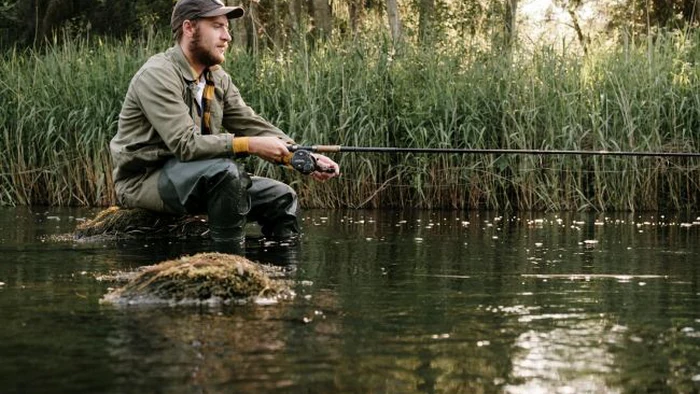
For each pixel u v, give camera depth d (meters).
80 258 4.05
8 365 2.06
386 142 8.66
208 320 2.57
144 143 5.05
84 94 8.78
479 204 8.62
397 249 4.56
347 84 8.80
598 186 8.35
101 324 2.50
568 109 8.57
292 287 3.21
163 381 1.94
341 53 9.07
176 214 5.09
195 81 5.03
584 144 8.88
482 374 2.02
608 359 2.16
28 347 2.24
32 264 3.83
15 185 8.85
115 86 8.82
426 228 5.97
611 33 15.02
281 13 14.93
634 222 6.74
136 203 5.10
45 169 8.80
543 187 8.39
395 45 9.10
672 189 8.62
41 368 2.04
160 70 4.93
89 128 8.62
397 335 2.40
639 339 2.38
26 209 7.89
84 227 5.14
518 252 4.46
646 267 3.87
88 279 3.38
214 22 4.98
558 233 5.64
